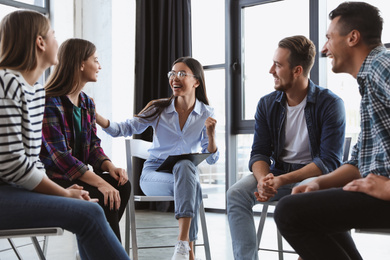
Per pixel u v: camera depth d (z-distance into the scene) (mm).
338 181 1738
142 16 5668
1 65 1564
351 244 1696
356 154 1765
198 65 2848
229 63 5344
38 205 1482
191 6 5797
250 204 2211
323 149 2311
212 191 5602
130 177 2582
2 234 1471
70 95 2230
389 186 1337
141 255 3090
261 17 5289
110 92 5484
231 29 5387
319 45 4836
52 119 2115
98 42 5629
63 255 3123
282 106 2430
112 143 5445
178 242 2371
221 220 4824
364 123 1521
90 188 2096
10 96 1457
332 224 1411
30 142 1546
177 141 2834
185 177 2436
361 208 1364
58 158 2086
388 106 1416
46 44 1629
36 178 1517
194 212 2559
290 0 5086
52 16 5637
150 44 5707
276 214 1461
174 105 2857
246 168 5398
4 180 1521
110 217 2092
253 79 5352
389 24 4500
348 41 1608
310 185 1700
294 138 2432
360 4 1608
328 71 4906
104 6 5547
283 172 2457
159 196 2516
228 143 5312
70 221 1496
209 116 2873
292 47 2328
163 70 5598
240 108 5363
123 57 5594
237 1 5375
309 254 1448
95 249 1530
